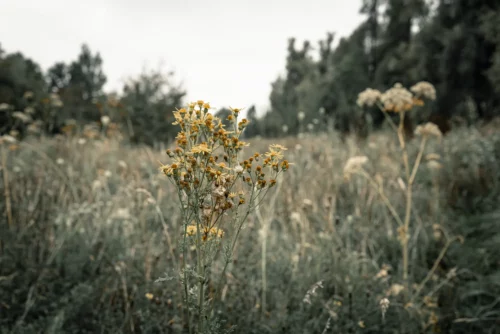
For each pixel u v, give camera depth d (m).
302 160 5.93
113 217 4.00
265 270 3.46
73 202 4.61
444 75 20.33
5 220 3.84
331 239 3.54
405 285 3.18
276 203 4.57
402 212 4.73
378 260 3.92
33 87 15.83
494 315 3.11
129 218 3.91
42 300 3.01
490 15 19.19
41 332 2.69
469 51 19.75
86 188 4.70
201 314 1.75
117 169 5.98
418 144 6.96
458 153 6.05
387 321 2.89
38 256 3.44
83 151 6.43
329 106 26.83
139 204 3.88
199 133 1.73
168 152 1.72
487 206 4.68
